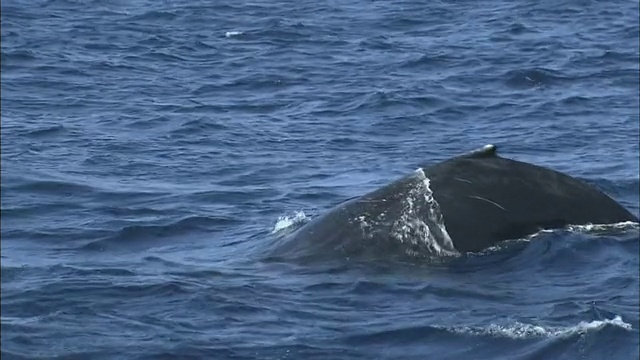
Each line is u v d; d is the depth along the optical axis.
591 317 52.75
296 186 82.81
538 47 151.75
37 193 78.19
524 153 96.12
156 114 110.19
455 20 173.12
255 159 92.19
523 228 61.47
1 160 88.69
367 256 60.00
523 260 59.16
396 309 54.06
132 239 68.44
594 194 63.72
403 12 178.38
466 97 120.56
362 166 90.50
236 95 122.12
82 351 49.03
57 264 61.09
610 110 113.25
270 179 85.12
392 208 61.78
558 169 89.31
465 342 50.66
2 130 100.75
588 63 140.62
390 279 57.41
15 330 50.97
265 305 54.22
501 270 58.44
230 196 78.94
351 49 152.00
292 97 120.88
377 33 164.00
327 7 183.12
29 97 117.81
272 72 135.50
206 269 59.34
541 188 62.91
